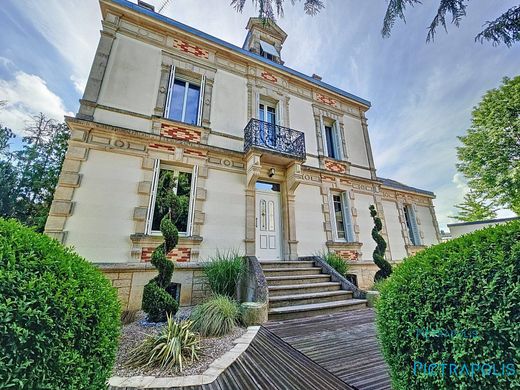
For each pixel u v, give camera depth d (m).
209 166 6.41
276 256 6.90
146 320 3.94
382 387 2.14
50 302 1.23
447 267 1.40
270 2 2.84
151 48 6.53
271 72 8.44
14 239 1.34
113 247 4.90
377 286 5.55
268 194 7.37
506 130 13.84
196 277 5.45
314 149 8.56
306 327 3.81
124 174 5.38
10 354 1.04
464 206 20.39
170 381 2.25
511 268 1.13
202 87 6.97
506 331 1.08
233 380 2.29
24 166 11.26
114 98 5.70
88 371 1.30
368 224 8.75
